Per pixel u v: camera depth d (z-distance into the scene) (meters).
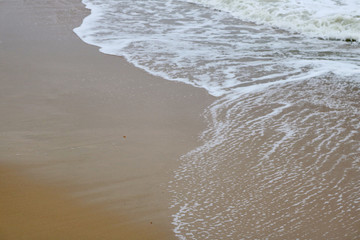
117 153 4.98
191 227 3.72
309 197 4.15
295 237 3.60
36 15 12.80
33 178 4.41
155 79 7.57
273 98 6.73
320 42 10.66
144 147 5.14
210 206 4.02
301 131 5.57
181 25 12.23
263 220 3.82
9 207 3.89
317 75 7.83
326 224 3.76
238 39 10.78
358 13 12.49
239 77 7.74
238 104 6.49
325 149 5.09
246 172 4.61
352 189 4.27
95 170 4.61
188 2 15.66
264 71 8.10
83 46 9.65
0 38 10.24
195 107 6.36
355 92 6.96
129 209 3.94
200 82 7.45
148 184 4.36
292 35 11.34
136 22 12.41
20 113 6.08
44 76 7.65
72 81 7.41
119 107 6.33
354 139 5.32
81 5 14.51
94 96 6.74
